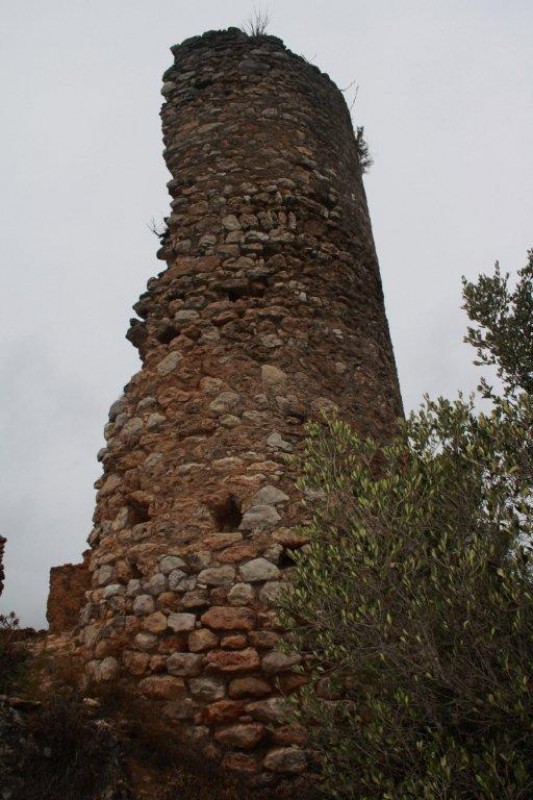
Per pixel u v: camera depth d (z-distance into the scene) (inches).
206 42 400.2
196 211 350.9
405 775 194.9
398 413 352.5
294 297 330.3
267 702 239.6
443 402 226.5
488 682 189.3
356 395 324.8
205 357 310.5
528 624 188.1
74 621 331.3
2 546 353.1
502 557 198.8
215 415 295.1
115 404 332.8
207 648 251.1
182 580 264.1
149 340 329.4
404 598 197.5
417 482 207.6
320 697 236.8
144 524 283.3
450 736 191.3
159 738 223.9
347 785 202.1
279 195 353.1
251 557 262.7
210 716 239.9
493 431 209.0
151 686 250.1
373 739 195.6
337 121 409.1
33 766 195.3
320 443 241.1
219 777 223.8
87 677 260.1
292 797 220.8
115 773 203.2
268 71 387.5
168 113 390.9
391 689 203.0
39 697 239.3
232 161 360.2
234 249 337.4
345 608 207.9
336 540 227.3
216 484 280.1
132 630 265.1
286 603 223.0
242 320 318.3
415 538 207.3
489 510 201.0
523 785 181.6
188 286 332.2
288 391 304.2
